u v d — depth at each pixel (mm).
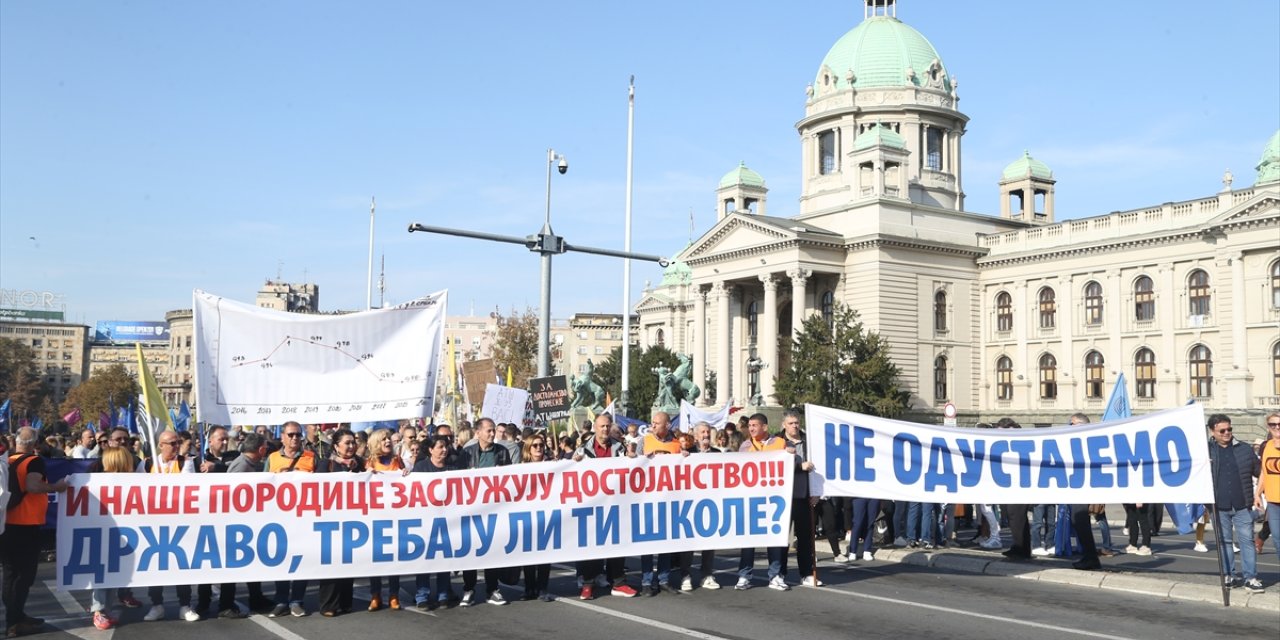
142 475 15141
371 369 17516
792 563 22016
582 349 186375
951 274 86562
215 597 18297
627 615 15578
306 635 14352
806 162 99875
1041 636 13805
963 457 17609
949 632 14102
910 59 97875
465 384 31812
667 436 18156
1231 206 73062
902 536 24688
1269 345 70000
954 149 98688
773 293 85500
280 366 17094
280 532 15516
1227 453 17000
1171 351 75875
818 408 18016
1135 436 17172
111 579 14938
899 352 82500
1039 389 84188
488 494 16297
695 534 17156
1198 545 24469
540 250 33094
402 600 17250
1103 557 22500
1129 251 78688
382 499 15891
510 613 15891
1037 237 84938
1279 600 15719
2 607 17016
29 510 14695
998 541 23734
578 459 16703
